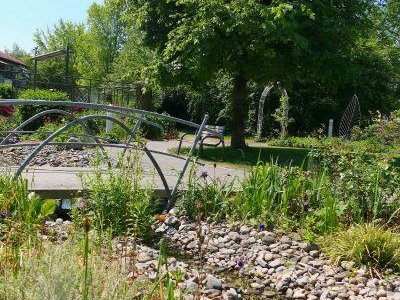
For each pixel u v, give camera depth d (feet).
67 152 45.85
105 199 21.29
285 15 48.80
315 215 24.07
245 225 24.43
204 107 118.93
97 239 12.74
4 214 14.53
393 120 60.85
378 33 103.96
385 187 24.47
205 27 49.34
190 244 22.63
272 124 103.96
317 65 53.42
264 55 49.98
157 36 59.72
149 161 41.88
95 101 123.95
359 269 19.67
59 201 27.20
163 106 127.03
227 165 43.96
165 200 27.78
